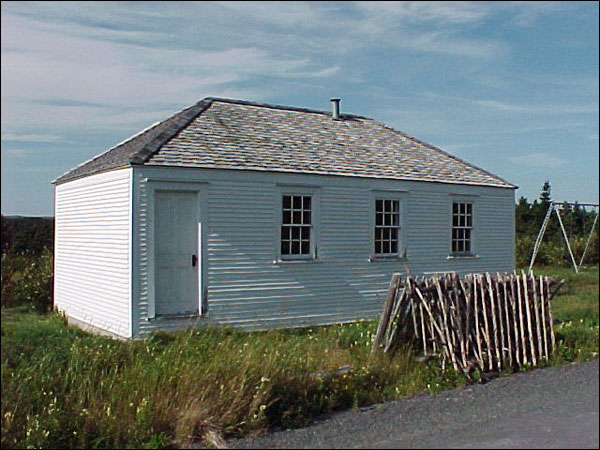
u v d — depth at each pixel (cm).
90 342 1080
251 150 1541
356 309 1633
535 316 1150
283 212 1526
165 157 1367
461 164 1977
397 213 1730
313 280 1563
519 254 3344
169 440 731
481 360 1042
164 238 1362
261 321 1477
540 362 1127
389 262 1695
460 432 735
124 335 1338
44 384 805
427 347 1067
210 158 1429
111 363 927
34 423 713
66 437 714
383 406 868
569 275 2577
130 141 1784
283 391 838
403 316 1075
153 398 766
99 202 1491
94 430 726
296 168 1538
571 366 1104
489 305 1094
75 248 1666
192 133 1518
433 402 881
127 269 1333
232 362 857
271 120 1788
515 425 750
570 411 802
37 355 957
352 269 1630
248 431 764
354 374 945
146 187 1336
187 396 775
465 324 1056
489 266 1917
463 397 904
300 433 761
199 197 1399
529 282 1156
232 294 1438
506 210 1969
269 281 1494
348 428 774
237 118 1709
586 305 1747
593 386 941
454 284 1066
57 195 1842
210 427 747
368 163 1723
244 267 1457
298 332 1458
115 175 1403
